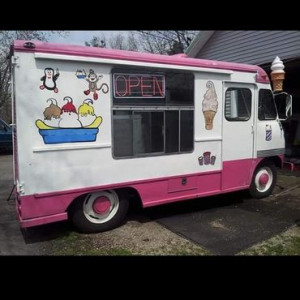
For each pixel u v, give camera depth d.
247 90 6.05
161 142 5.08
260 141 6.37
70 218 4.71
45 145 4.17
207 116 5.52
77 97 4.32
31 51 3.98
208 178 5.67
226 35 11.76
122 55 4.56
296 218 5.52
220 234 4.79
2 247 4.34
